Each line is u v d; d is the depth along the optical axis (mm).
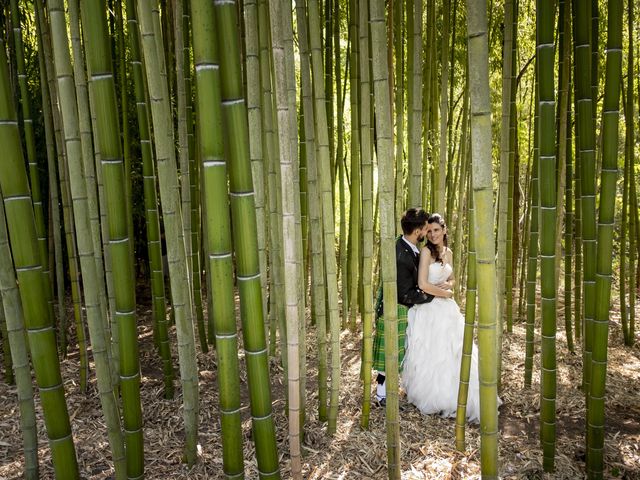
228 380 1341
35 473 2141
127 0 2602
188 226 3189
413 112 2662
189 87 3605
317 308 2660
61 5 1653
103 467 2385
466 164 3982
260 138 2273
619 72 1938
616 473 2332
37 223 3164
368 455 2473
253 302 1321
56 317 4297
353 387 3232
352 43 2941
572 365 3680
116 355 2867
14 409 2949
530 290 3174
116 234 1526
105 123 1404
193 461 2396
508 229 4168
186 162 3104
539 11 1865
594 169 2143
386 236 1984
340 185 3977
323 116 2352
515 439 2643
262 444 1400
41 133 4543
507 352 3900
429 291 2928
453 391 2861
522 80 5812
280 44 1704
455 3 4023
